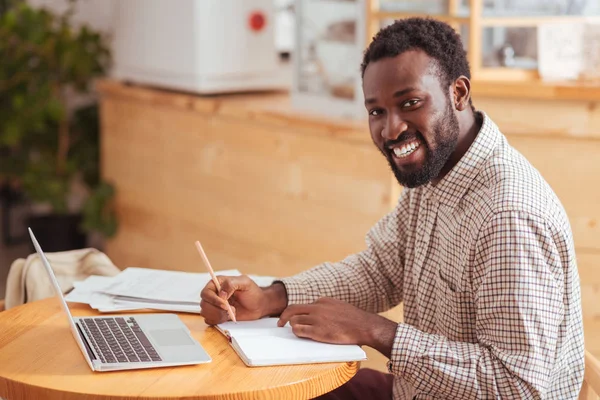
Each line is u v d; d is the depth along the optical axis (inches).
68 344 59.9
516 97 103.5
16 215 174.4
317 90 119.6
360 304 72.0
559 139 101.2
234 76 134.0
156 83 139.1
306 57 120.5
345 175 112.0
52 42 142.2
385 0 109.3
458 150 62.2
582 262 103.4
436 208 63.9
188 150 134.9
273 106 125.8
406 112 59.2
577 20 104.8
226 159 128.6
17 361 56.7
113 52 151.2
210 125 130.1
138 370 55.2
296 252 120.8
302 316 61.4
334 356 57.5
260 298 66.6
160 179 141.2
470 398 56.7
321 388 55.2
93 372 54.9
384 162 107.1
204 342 61.0
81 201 171.5
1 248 170.9
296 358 56.9
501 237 56.3
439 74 59.4
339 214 113.7
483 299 57.1
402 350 58.0
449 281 62.5
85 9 162.6
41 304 68.9
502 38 105.6
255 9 134.0
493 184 59.2
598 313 104.3
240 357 58.0
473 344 57.8
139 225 146.9
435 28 60.4
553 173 102.2
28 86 144.1
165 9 134.7
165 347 58.4
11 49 143.0
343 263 73.3
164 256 143.0
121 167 148.6
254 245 126.9
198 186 134.4
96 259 81.9
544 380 55.8
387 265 72.4
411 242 69.0
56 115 141.9
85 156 155.6
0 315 66.3
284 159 119.8
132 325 63.0
